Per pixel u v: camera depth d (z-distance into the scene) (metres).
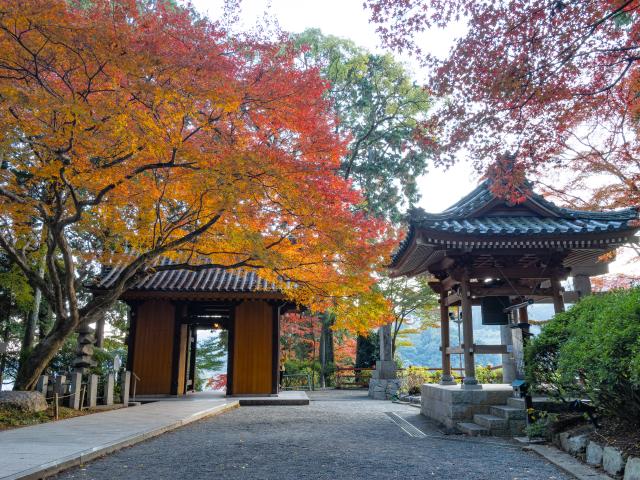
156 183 11.73
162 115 9.24
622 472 5.50
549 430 8.05
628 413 6.36
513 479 5.61
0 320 20.62
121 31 7.75
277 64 9.91
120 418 10.66
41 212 11.24
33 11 7.18
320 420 11.70
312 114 10.53
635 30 7.65
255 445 7.86
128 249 16.58
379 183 28.62
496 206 11.83
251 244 11.64
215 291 17.28
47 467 5.54
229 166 9.23
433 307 26.73
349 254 11.43
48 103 7.69
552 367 8.34
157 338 18.05
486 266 12.00
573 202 14.85
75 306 12.23
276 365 18.09
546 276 11.61
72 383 12.56
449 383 13.00
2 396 10.45
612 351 5.68
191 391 21.39
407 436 9.17
